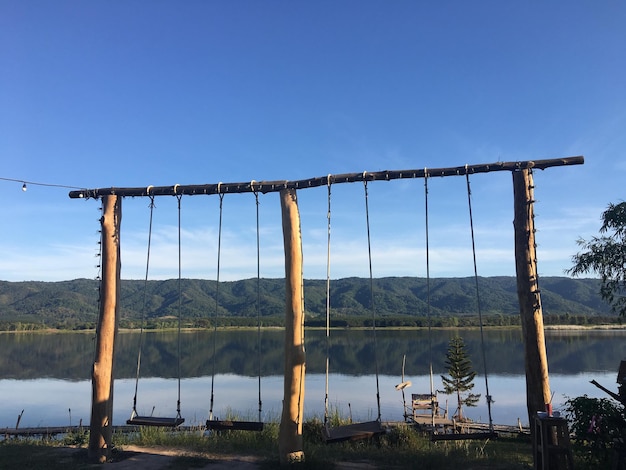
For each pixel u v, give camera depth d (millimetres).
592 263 10016
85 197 8898
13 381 44062
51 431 17125
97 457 8258
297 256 8031
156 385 40219
